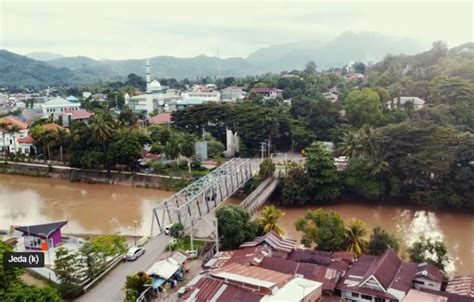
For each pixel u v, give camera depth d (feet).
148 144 402.31
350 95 409.08
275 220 205.46
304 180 280.92
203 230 208.13
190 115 426.51
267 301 129.18
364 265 160.56
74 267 154.20
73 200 300.40
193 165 341.41
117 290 152.66
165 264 161.27
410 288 144.97
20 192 325.01
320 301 140.26
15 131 423.64
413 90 496.64
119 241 186.70
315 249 185.26
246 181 291.38
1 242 152.87
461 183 263.08
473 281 150.00
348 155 296.30
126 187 334.85
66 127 442.50
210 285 141.90
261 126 376.27
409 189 281.33
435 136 273.54
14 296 122.21
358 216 261.44
